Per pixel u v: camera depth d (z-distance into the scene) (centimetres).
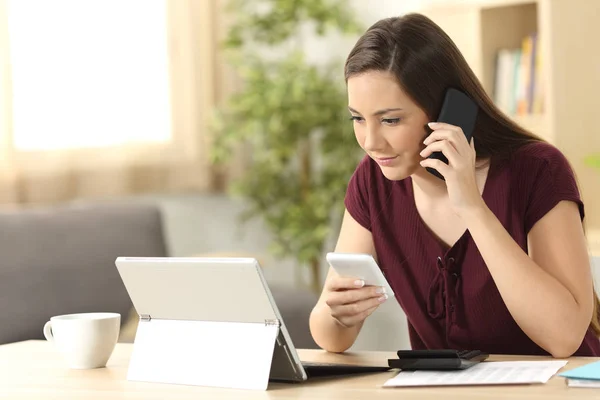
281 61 527
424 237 224
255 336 171
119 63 496
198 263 171
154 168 511
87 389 175
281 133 496
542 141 219
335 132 500
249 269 166
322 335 218
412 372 177
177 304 180
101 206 445
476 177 218
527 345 218
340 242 244
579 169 411
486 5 430
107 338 198
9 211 416
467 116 202
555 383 160
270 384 174
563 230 206
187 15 518
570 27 409
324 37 543
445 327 224
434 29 202
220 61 530
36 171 471
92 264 424
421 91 196
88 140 487
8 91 457
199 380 175
